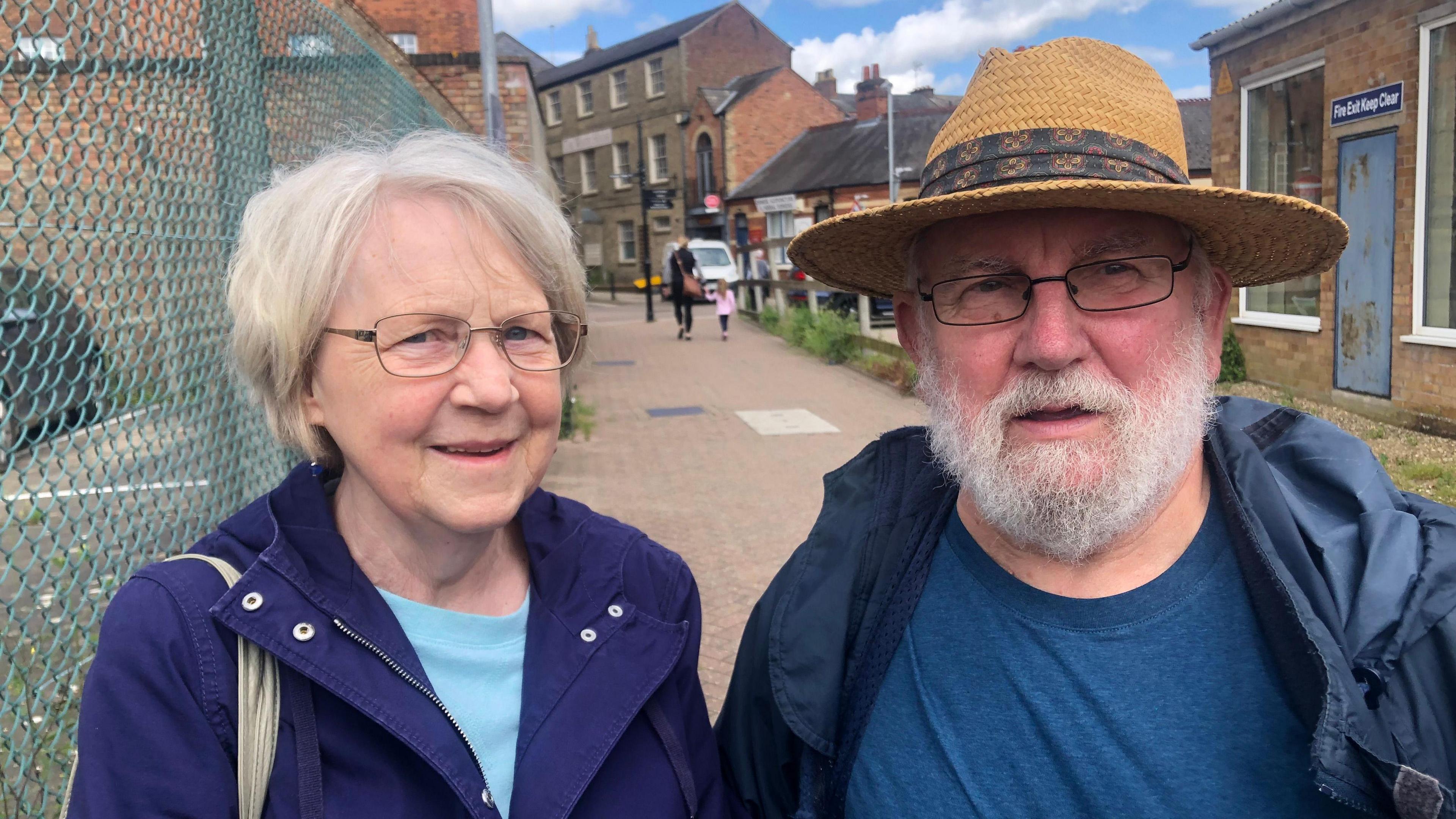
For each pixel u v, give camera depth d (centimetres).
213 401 266
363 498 129
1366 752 108
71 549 208
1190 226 140
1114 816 125
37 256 202
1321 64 748
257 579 117
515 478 126
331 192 120
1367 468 133
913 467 162
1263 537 126
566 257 132
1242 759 122
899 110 2981
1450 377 608
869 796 142
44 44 199
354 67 438
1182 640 130
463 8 1251
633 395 1110
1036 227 134
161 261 240
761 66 3631
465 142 130
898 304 175
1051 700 132
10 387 195
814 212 2859
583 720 130
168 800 106
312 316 120
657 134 3547
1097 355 134
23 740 193
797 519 594
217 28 274
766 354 1456
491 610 138
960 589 146
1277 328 788
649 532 566
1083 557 138
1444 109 627
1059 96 132
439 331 121
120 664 110
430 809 118
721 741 171
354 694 115
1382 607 115
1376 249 675
